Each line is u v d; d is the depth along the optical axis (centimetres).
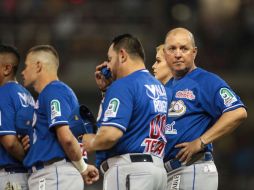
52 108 2000
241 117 2041
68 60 5575
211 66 5628
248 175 5400
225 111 2045
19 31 5775
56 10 6009
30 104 2191
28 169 2103
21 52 5434
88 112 2059
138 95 1903
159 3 5884
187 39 2098
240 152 5519
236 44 5825
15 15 5928
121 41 1956
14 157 2152
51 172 2016
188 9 5922
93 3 6138
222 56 5716
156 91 1955
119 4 6156
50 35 5644
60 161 2027
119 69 1955
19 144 2130
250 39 5866
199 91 2091
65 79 5434
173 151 2091
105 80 2092
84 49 5806
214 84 2081
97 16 6041
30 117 2141
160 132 1947
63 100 2017
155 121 1933
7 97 2144
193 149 2033
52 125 1988
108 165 1923
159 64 2228
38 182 2028
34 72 2078
